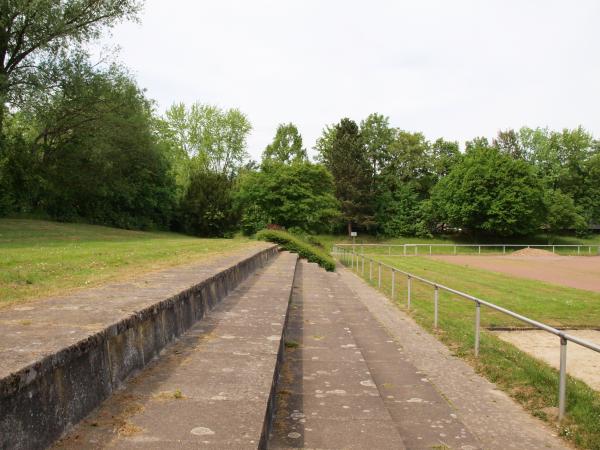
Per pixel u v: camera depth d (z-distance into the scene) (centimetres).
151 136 3812
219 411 317
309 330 888
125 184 4084
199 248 1727
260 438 278
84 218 4109
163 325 491
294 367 638
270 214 3750
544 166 8062
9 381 226
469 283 2362
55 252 1291
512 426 541
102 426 291
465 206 6619
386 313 1332
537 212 6619
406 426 515
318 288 1519
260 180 3766
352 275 2581
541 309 1558
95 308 433
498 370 736
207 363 440
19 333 326
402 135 7831
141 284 637
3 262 949
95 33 2969
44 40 2717
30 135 3456
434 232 7656
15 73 2769
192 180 5394
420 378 700
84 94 2984
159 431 283
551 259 4612
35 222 3097
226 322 642
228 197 5072
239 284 1089
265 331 587
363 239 7244
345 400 514
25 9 2553
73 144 3447
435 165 7938
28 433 243
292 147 7344
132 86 3309
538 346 1034
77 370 301
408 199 7562
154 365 430
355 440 415
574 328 1287
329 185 3931
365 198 7119
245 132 6719
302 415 470
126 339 389
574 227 7312
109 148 3291
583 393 626
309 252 2792
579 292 2097
